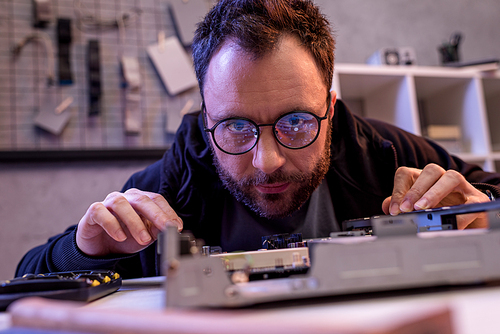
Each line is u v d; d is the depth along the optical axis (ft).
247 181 2.49
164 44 6.73
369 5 8.10
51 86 6.19
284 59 2.17
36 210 5.95
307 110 2.25
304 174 2.45
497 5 8.84
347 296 1.04
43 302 0.89
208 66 2.42
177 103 6.72
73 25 6.39
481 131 6.93
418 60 8.21
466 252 1.01
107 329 0.71
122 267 3.27
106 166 6.32
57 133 6.12
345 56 7.82
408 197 2.35
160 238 1.19
